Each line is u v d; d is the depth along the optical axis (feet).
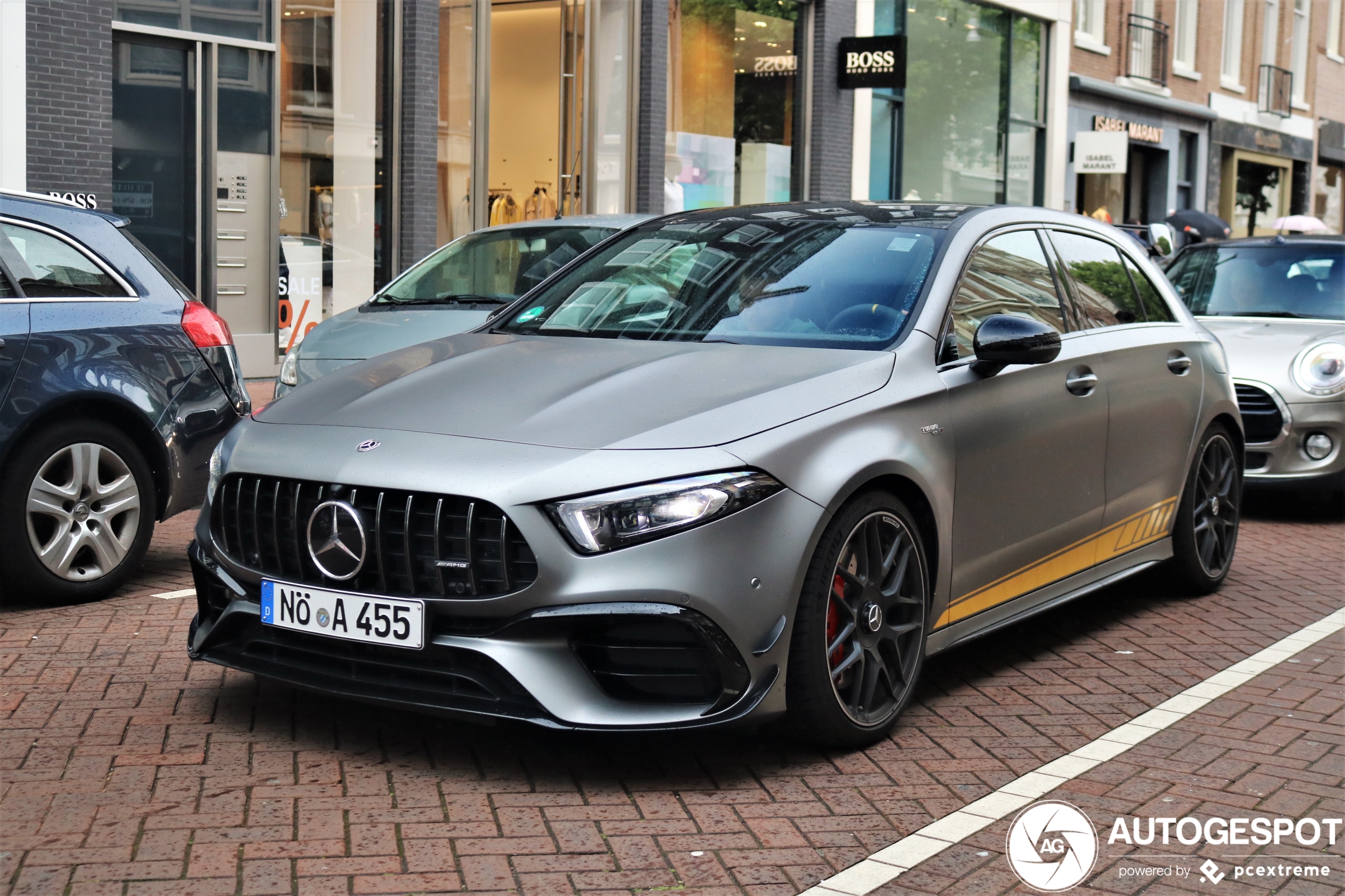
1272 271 32.53
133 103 40.45
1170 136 96.78
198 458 19.79
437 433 12.65
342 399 13.94
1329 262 32.30
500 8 51.72
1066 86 83.35
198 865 10.51
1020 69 80.18
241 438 13.66
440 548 12.00
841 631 13.10
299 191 45.01
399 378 14.32
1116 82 89.51
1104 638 18.43
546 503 11.76
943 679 16.34
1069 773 13.11
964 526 14.66
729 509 11.94
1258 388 28.53
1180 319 20.75
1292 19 114.52
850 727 13.14
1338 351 28.48
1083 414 16.87
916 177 72.59
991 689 15.92
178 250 41.91
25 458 17.87
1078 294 18.07
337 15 45.73
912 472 13.61
